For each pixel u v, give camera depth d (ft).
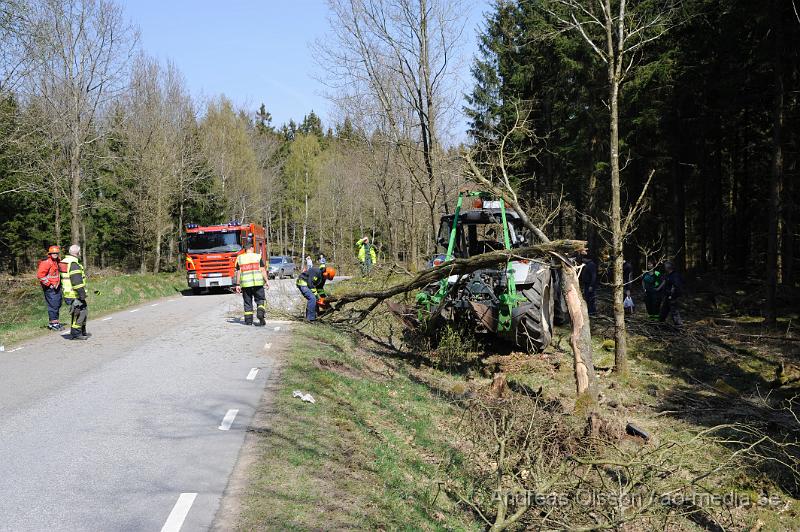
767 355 41.86
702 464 24.58
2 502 14.92
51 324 43.55
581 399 28.07
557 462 21.56
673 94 75.00
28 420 21.68
